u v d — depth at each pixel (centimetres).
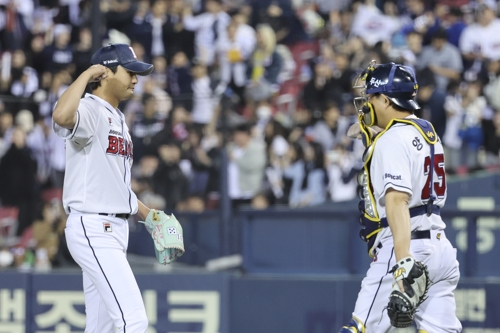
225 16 4219
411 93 1445
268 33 4097
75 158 1541
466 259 2377
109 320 1630
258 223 2538
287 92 4078
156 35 4066
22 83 3794
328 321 2412
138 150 2997
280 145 3497
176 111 3005
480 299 2319
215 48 4122
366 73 1483
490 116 3628
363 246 2473
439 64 3809
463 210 2380
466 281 2331
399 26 4278
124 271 1538
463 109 3500
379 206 1430
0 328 2453
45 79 3706
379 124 1472
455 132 3459
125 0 4103
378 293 1413
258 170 3359
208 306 2452
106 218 1541
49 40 4034
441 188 1438
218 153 3020
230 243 2716
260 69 4050
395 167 1363
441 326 1458
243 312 2459
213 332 2445
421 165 1400
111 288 1523
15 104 3375
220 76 3997
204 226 2814
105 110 1555
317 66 3753
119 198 1559
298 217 2512
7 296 2459
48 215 3034
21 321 2452
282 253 2519
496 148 3466
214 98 3020
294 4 4650
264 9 4500
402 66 1459
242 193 3344
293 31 4459
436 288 1467
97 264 1523
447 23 4184
